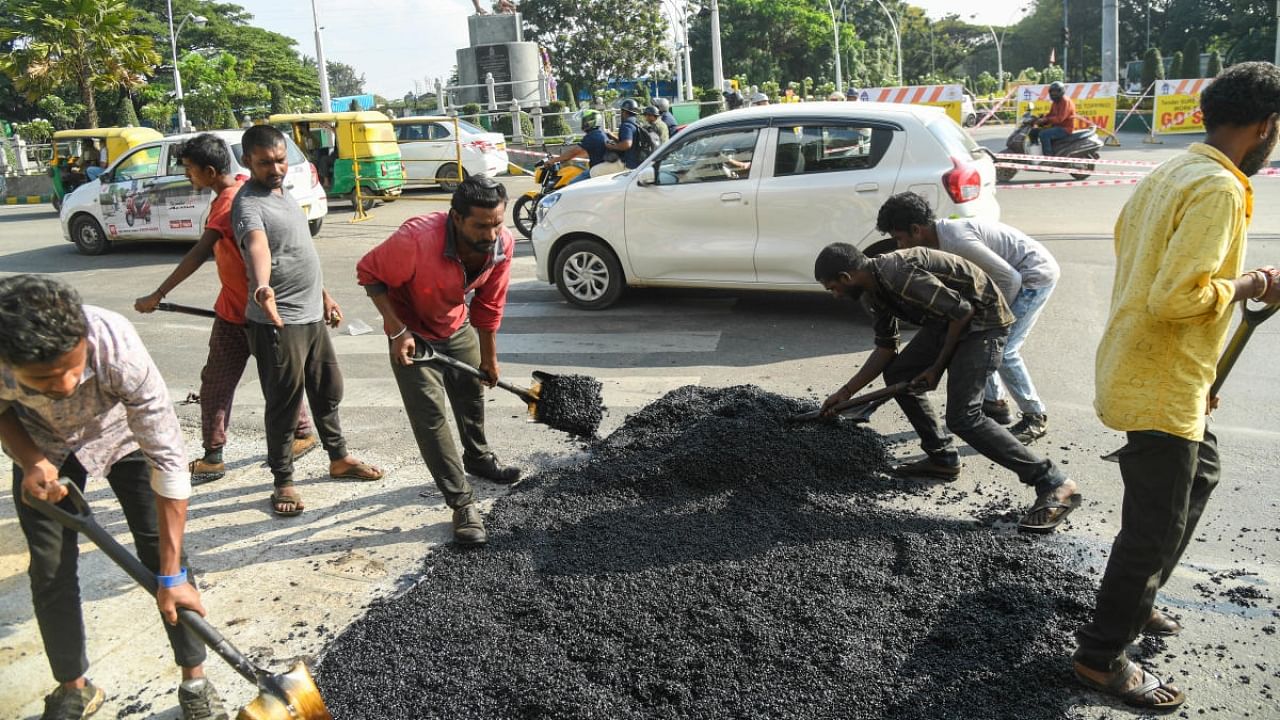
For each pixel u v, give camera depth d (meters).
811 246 7.48
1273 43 45.59
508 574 3.83
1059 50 83.00
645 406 5.98
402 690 3.13
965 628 3.33
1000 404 5.32
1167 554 2.82
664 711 2.96
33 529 2.87
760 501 4.40
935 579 3.66
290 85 62.59
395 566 4.07
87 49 27.61
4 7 47.94
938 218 7.03
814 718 2.90
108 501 4.89
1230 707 2.96
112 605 3.86
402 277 4.02
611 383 6.48
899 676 3.09
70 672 3.03
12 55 27.36
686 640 3.29
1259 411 5.39
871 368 4.59
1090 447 5.03
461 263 4.09
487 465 4.84
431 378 4.11
